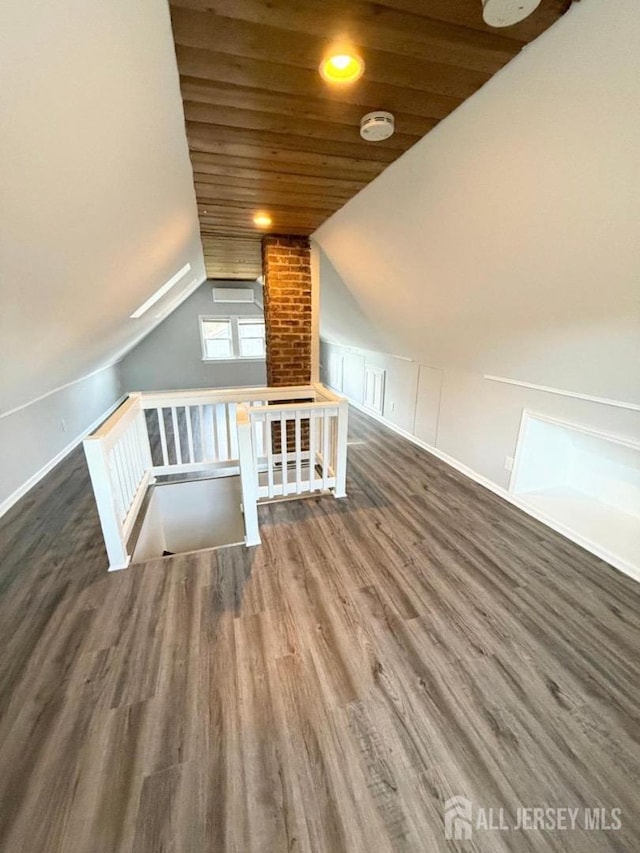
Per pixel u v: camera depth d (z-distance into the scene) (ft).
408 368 14.49
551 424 8.67
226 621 5.97
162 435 10.53
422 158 5.80
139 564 7.32
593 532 7.93
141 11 2.89
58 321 6.82
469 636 5.71
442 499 9.95
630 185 4.00
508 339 8.18
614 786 3.92
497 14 3.21
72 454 13.61
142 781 3.93
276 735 4.35
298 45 3.74
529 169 4.72
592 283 5.39
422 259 7.97
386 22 3.43
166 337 23.03
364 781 3.94
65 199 3.85
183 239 9.50
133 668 5.18
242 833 3.55
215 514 11.46
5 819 3.64
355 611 6.17
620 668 5.23
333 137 5.51
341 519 8.93
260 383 25.35
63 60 2.55
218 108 4.78
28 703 4.72
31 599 6.47
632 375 6.31
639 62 3.21
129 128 3.92
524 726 4.48
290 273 11.01
